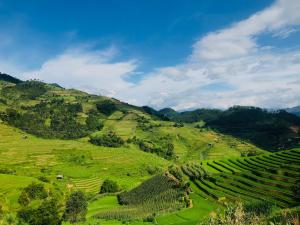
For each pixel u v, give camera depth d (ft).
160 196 581.12
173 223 396.78
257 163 635.25
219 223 86.74
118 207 599.98
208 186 552.82
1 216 411.13
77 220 508.94
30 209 445.78
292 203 378.32
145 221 446.60
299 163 569.23
